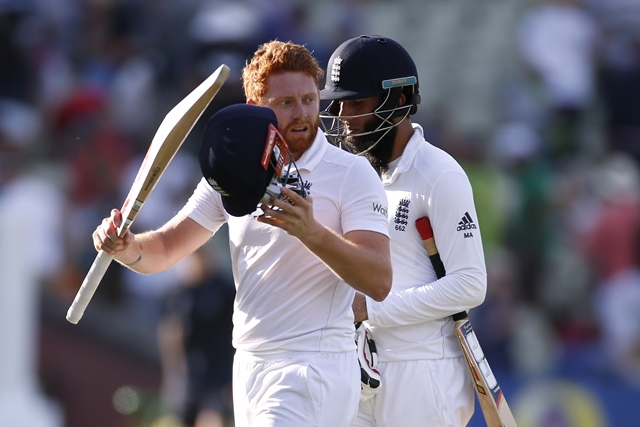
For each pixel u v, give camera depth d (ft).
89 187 115.96
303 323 42.91
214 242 115.24
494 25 157.99
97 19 137.18
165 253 45.60
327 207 42.68
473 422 89.66
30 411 68.59
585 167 126.52
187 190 113.80
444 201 49.57
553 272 112.06
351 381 43.57
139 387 102.99
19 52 132.05
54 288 105.29
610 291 112.78
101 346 101.65
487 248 111.96
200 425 95.71
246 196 38.75
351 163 42.96
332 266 40.45
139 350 103.24
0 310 68.33
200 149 39.22
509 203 114.42
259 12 131.54
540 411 102.63
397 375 50.57
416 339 50.55
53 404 99.50
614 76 136.46
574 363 107.55
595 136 132.87
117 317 103.30
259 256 43.16
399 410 50.62
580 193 118.42
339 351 43.32
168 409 98.32
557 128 131.34
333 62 50.90
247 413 43.83
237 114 38.96
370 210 42.42
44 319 99.76
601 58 138.10
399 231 50.55
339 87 50.39
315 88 42.55
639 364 109.09
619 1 143.64
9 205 110.32
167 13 133.49
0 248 68.13
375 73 49.78
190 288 95.76
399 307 49.39
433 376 50.55
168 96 130.62
